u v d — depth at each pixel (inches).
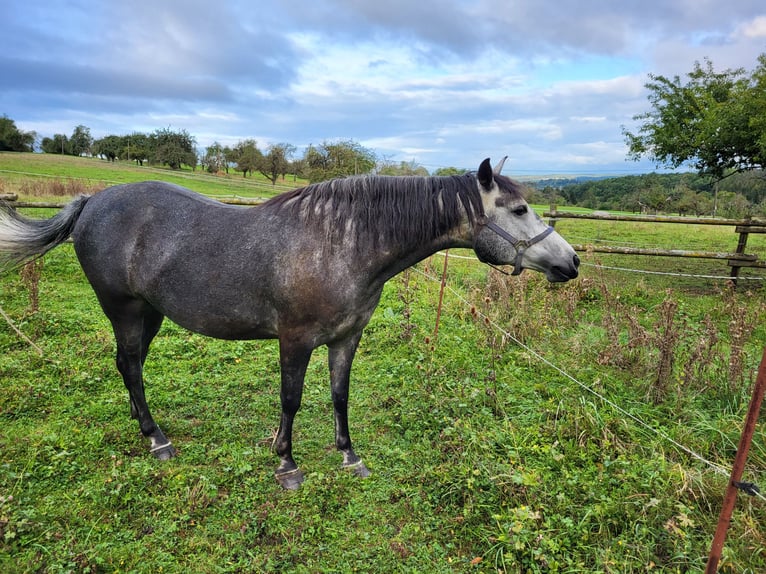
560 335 211.0
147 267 117.6
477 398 158.2
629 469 116.0
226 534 103.5
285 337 111.7
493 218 110.1
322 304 107.4
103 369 175.2
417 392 165.8
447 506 113.4
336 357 124.3
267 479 122.2
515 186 110.7
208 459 129.6
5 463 120.1
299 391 116.3
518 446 129.6
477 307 235.5
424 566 97.1
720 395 154.1
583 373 176.6
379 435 145.3
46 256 319.0
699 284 328.2
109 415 148.3
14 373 167.6
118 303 126.3
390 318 235.8
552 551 94.5
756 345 199.9
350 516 111.1
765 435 127.3
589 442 129.7
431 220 109.6
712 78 370.6
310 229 107.9
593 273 309.1
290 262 107.0
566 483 113.3
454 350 197.3
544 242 109.9
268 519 108.1
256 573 94.9
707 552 94.5
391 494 118.8
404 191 109.4
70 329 207.6
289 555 99.1
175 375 176.9
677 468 112.7
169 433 142.9
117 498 111.4
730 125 319.9
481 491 113.7
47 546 97.3
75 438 133.6
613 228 714.2
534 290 251.0
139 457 129.3
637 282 313.7
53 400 154.1
